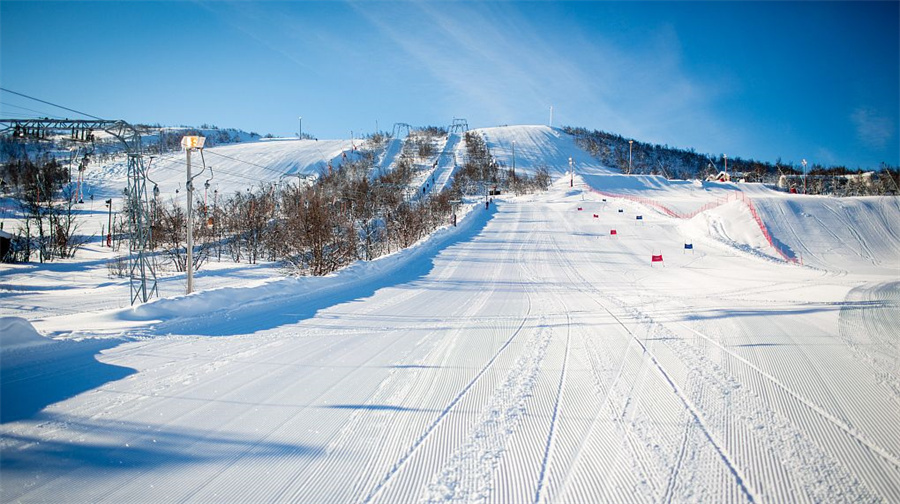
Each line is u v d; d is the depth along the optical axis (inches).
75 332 350.9
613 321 429.4
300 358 306.7
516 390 243.4
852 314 436.5
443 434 191.8
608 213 2032.5
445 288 701.9
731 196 2768.2
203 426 199.8
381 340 360.8
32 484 153.4
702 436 186.2
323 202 1136.8
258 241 1614.2
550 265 1018.1
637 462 166.9
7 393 234.4
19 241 1566.2
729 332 368.8
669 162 6038.4
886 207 1485.0
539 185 3344.0
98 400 227.8
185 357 304.0
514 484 153.9
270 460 171.3
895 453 170.6
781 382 247.6
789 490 148.3
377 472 162.9
